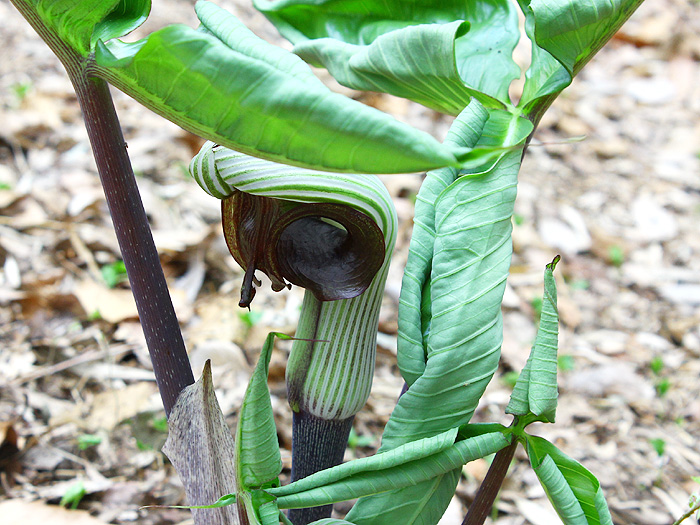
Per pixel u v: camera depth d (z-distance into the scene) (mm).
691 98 1554
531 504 688
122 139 350
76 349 788
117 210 357
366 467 355
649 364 928
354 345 394
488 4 429
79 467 654
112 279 873
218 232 975
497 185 374
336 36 447
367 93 1302
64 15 314
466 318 370
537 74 401
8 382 730
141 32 1259
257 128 293
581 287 1055
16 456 650
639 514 692
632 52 1683
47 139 1076
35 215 940
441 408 374
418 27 382
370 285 386
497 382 863
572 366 906
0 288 829
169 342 376
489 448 363
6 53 1234
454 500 669
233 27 342
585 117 1458
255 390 343
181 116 299
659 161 1359
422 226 396
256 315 846
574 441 796
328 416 402
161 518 607
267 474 351
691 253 1143
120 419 702
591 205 1224
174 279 910
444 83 390
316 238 368
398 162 290
